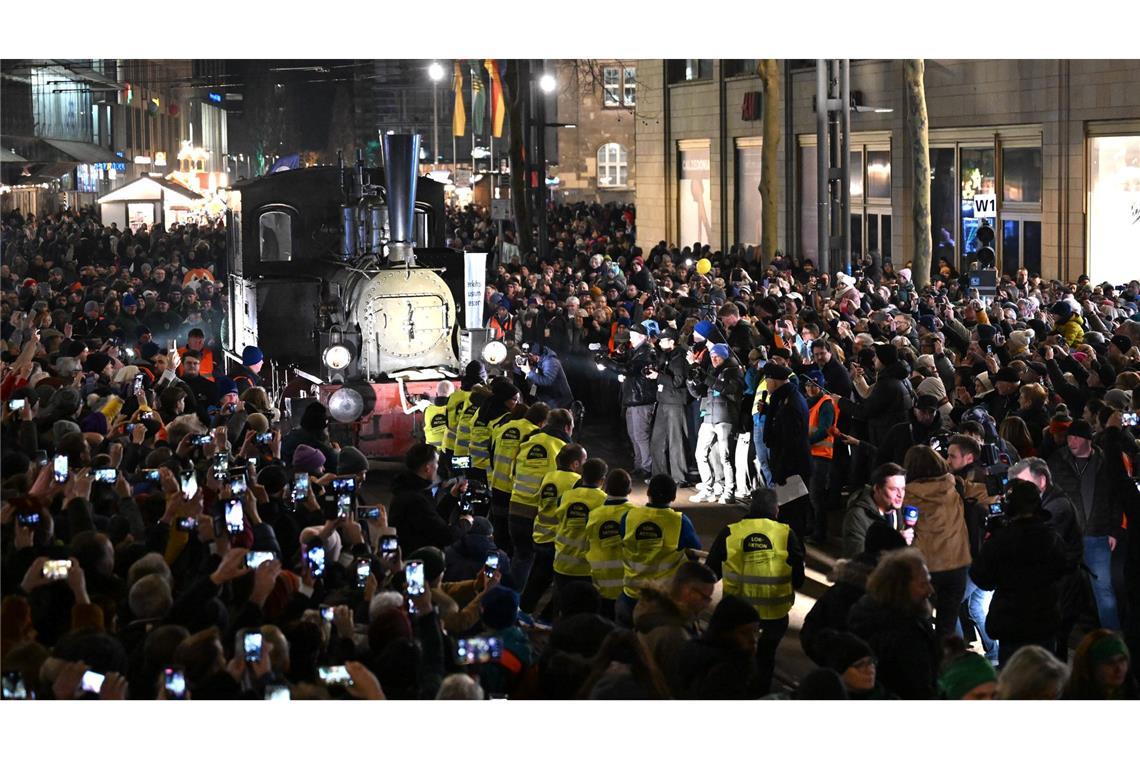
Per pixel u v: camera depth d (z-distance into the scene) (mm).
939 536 27109
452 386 46156
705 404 44000
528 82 95875
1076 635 31031
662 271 85750
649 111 130750
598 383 59219
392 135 46875
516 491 32938
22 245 106188
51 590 19750
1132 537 27812
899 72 92812
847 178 70500
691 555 26344
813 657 22016
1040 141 80875
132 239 107938
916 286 71000
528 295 68688
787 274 73688
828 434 38812
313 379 46781
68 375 38312
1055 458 29281
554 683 18609
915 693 19891
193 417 31219
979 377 37969
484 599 19797
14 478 24531
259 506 24969
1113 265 76375
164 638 17516
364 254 47719
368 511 23938
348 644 18531
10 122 130875
